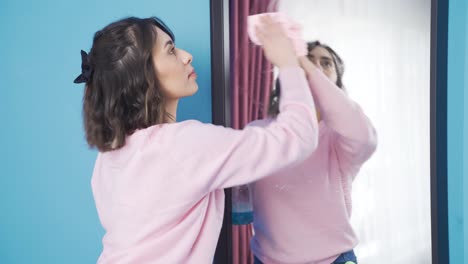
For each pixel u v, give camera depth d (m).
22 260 1.33
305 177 1.01
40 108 1.28
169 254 0.74
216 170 0.71
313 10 0.99
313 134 0.74
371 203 1.02
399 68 1.01
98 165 0.90
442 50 1.02
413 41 1.02
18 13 1.27
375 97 1.01
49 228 1.30
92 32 1.22
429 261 1.05
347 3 1.00
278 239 1.04
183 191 0.72
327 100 0.99
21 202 1.31
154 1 1.15
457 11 1.04
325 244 1.02
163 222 0.73
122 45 0.76
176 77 0.83
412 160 1.03
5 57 1.29
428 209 1.04
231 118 1.05
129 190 0.75
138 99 0.76
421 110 1.03
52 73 1.26
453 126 1.07
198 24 1.12
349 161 1.01
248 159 0.71
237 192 1.05
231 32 1.04
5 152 1.31
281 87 0.84
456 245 1.09
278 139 0.71
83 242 1.28
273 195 1.03
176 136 0.73
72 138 1.26
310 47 0.99
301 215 1.02
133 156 0.75
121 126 0.76
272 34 1.00
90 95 0.80
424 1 1.02
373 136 1.01
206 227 0.78
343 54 1.00
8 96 1.29
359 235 1.02
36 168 1.29
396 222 1.03
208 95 1.12
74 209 1.28
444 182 1.04
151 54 0.78
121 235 0.76
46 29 1.25
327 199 1.01
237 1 1.03
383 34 1.01
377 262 1.03
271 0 1.00
